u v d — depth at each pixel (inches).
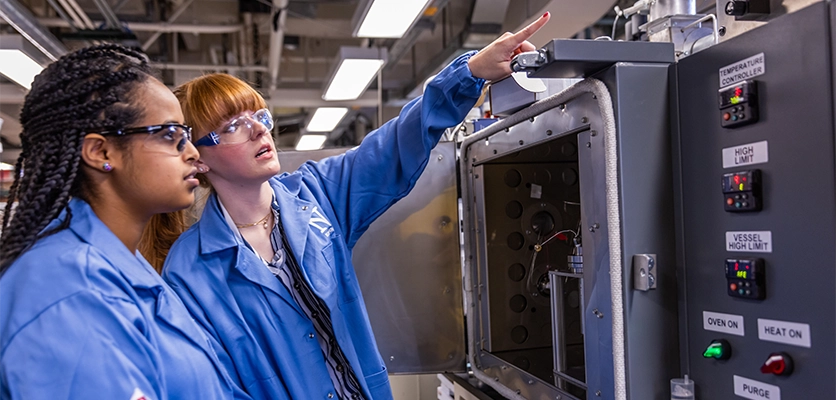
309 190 53.4
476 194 64.3
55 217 28.7
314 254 48.3
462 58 51.3
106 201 31.6
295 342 45.9
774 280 32.8
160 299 33.7
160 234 52.9
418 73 246.7
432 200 67.2
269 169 45.9
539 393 52.6
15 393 24.9
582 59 38.7
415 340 67.2
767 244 33.2
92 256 28.8
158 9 192.2
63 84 29.6
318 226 50.1
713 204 36.8
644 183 39.6
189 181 33.1
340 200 54.3
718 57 36.3
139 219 33.1
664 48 40.3
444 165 67.4
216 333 44.0
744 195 33.9
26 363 25.2
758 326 33.9
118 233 32.3
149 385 28.2
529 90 49.1
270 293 45.9
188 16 201.8
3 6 130.0
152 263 52.3
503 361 59.6
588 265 43.6
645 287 38.5
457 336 67.8
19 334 25.7
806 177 30.8
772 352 33.0
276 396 44.8
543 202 65.1
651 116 39.9
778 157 32.4
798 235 31.4
